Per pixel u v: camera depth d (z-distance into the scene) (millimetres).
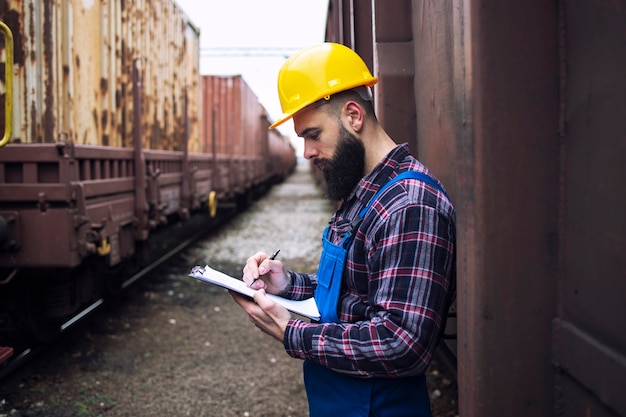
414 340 1206
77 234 3688
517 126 1038
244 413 3365
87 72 4508
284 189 30297
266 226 13414
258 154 21547
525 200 1048
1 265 3584
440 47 1685
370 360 1234
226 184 12281
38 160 3562
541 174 1047
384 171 1380
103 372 3936
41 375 3803
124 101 5562
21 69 3750
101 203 4309
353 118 1400
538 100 1039
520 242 1053
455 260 1331
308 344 1301
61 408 3340
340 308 1419
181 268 7934
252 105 19328
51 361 4070
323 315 1434
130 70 5789
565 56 1026
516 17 1028
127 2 5660
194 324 5195
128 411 3357
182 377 3908
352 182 1406
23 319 3959
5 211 3545
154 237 10883
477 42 1028
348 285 1414
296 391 3691
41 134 3836
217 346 4586
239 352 4445
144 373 3959
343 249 1397
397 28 2186
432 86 1817
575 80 992
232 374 3977
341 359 1265
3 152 3566
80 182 3768
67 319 4758
